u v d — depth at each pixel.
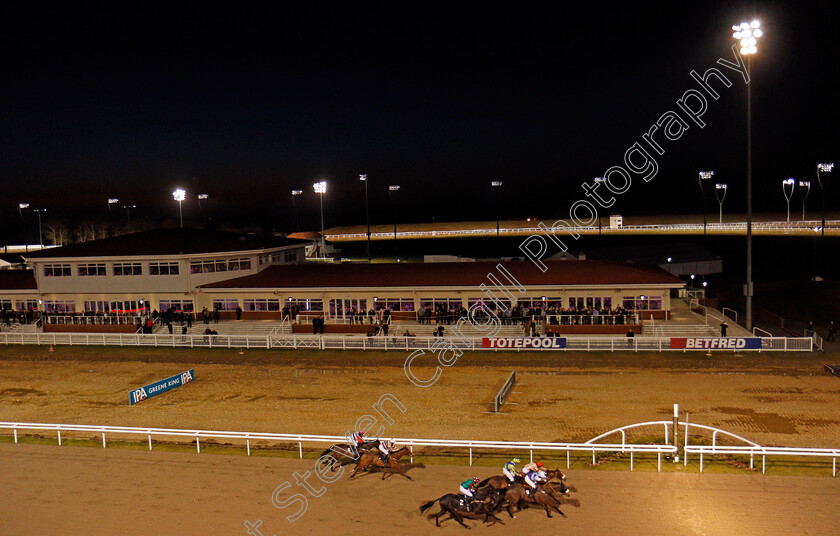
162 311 47.59
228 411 26.56
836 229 102.94
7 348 41.69
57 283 49.75
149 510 15.97
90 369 35.38
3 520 15.59
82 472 18.69
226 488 17.30
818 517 14.80
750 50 33.56
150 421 25.41
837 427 22.44
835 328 42.00
